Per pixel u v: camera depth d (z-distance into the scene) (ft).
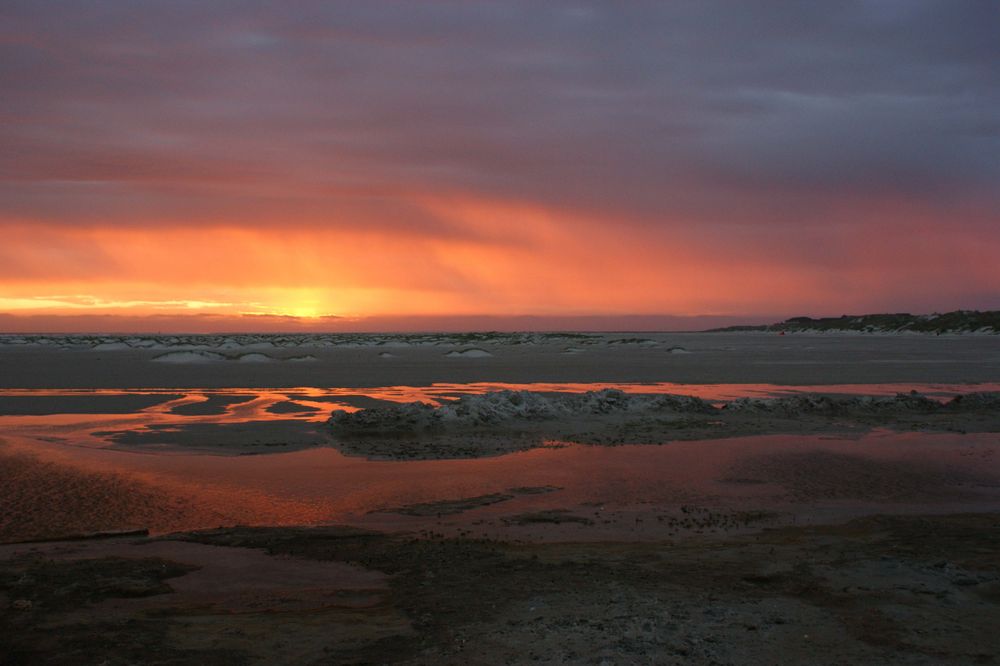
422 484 57.41
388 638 26.35
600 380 162.61
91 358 248.32
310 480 58.34
